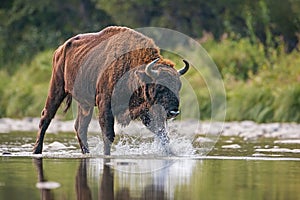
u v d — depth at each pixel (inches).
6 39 4003.4
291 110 2546.8
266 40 3420.3
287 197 888.3
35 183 986.7
